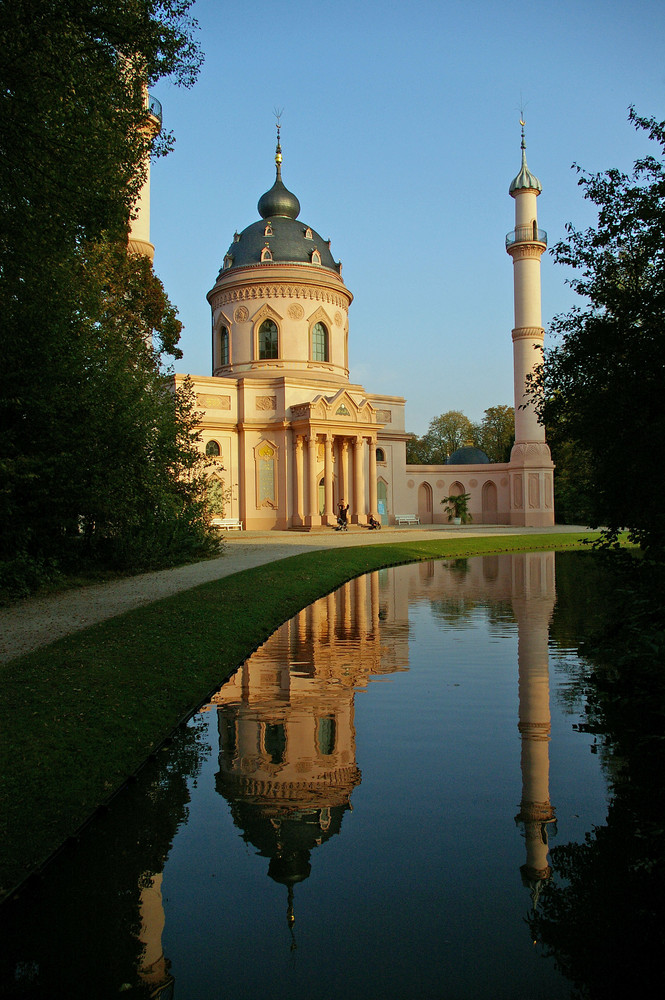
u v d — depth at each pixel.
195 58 13.21
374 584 24.66
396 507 65.75
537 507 69.31
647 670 10.61
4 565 18.59
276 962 4.61
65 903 5.35
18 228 13.50
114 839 6.30
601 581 24.92
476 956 4.63
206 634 13.50
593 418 10.62
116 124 13.85
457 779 7.36
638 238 9.95
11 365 19.36
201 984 4.44
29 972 4.66
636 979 4.43
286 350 59.78
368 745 8.34
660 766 7.68
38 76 12.13
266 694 10.52
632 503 10.78
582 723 9.04
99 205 13.88
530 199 68.06
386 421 64.94
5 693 9.27
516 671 11.74
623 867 5.66
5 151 12.58
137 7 12.12
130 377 22.94
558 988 4.33
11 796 6.66
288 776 7.53
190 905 5.28
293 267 59.91
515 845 6.02
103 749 7.93
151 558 26.03
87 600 18.20
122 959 4.72
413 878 5.56
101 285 23.50
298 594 20.11
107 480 21.78
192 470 33.06
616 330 10.23
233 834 6.32
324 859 5.84
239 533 50.03
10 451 19.64
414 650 13.47
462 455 82.81
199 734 8.86
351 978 4.43
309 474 54.75
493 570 29.78
